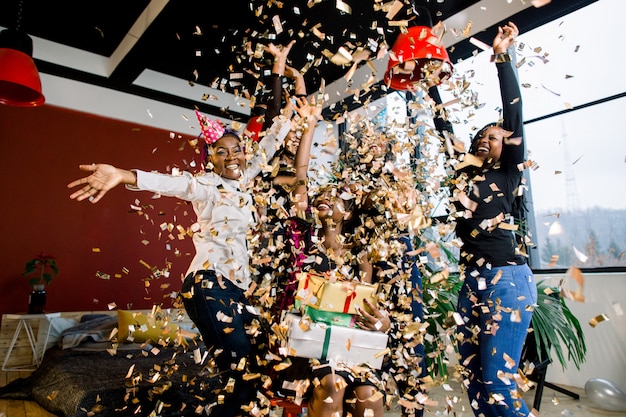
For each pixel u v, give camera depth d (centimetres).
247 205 178
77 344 352
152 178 155
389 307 179
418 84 197
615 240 335
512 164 182
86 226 452
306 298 136
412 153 202
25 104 325
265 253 170
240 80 484
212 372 163
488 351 164
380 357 136
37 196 433
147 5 402
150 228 482
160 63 483
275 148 193
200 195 166
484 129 191
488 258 173
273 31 402
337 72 484
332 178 205
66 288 434
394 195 175
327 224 167
